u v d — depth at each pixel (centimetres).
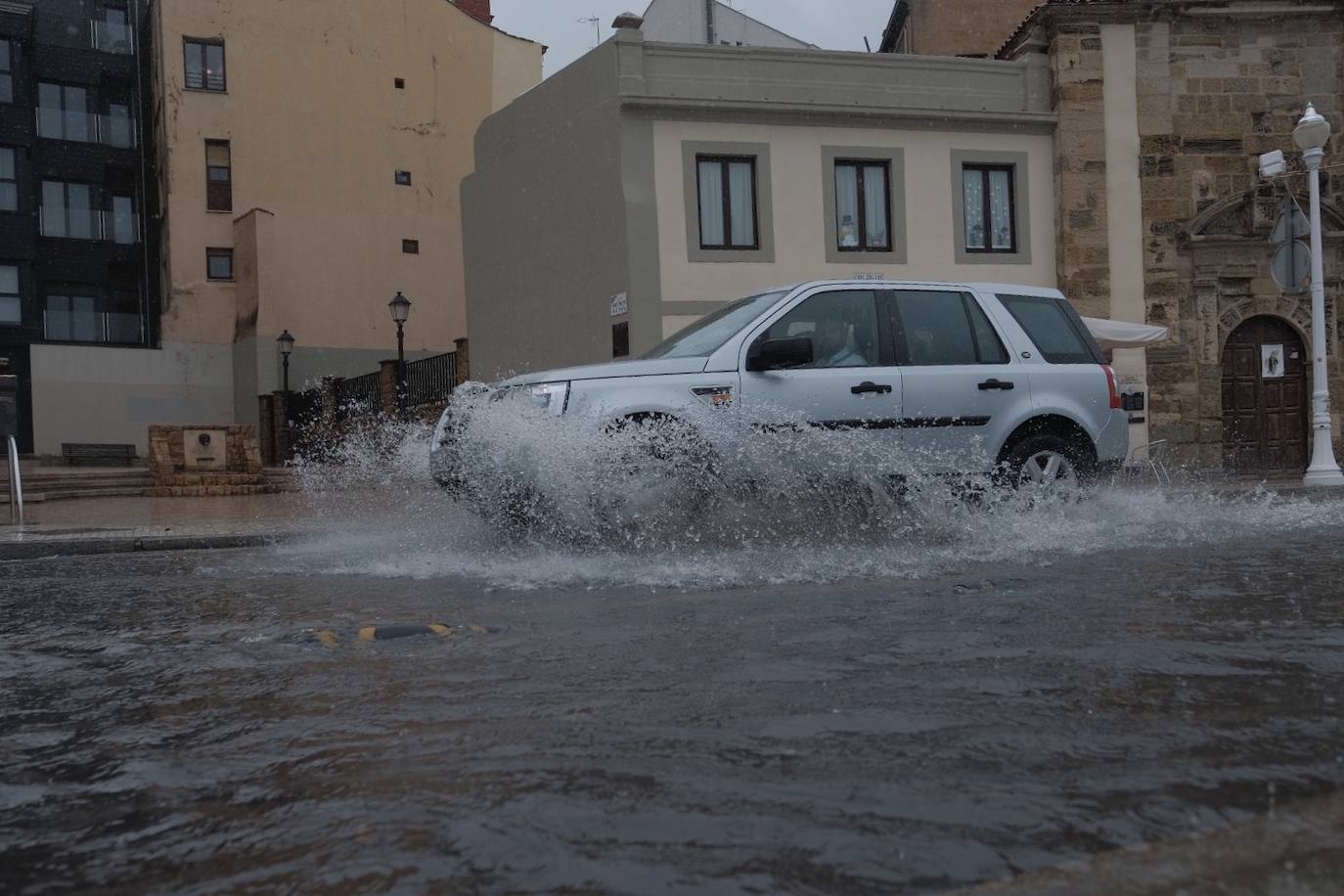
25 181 3444
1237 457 2053
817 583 548
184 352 3359
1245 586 504
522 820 221
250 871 200
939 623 425
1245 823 208
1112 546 675
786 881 188
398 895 187
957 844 202
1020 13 2728
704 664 363
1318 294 1485
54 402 3284
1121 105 2039
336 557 786
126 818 231
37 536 978
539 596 538
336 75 3453
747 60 1942
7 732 306
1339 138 2064
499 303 2286
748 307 812
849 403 770
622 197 1883
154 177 3609
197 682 364
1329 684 319
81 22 3550
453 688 341
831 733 277
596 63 1947
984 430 805
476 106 3666
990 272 2039
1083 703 300
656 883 188
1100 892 177
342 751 275
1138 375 2022
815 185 1967
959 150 2025
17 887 197
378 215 3484
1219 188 2050
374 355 3459
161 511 1484
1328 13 2056
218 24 3338
